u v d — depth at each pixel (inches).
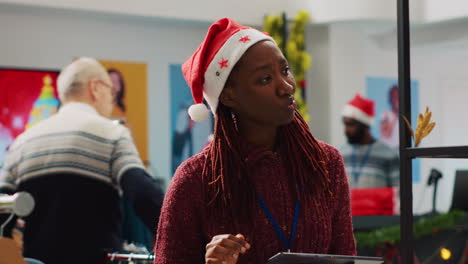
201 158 67.7
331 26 354.6
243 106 65.4
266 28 329.1
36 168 121.8
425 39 367.9
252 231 65.1
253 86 64.3
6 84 296.2
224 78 65.5
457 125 425.1
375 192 235.6
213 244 58.9
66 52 310.5
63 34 310.2
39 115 301.6
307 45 357.7
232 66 64.9
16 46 300.7
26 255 120.4
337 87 357.4
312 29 357.4
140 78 327.3
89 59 133.6
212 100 67.0
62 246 119.2
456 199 212.4
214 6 326.3
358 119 248.2
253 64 64.3
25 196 65.4
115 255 109.1
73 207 119.8
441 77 419.2
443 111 420.2
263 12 337.4
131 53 325.7
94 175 120.3
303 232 65.5
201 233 66.9
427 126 59.7
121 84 322.7
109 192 121.3
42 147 122.6
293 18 343.0
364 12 336.8
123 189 117.7
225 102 66.9
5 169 125.0
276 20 327.0
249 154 66.6
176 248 66.0
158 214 114.3
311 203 65.9
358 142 251.6
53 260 118.7
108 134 122.3
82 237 119.5
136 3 308.8
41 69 303.4
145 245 150.2
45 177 121.0
